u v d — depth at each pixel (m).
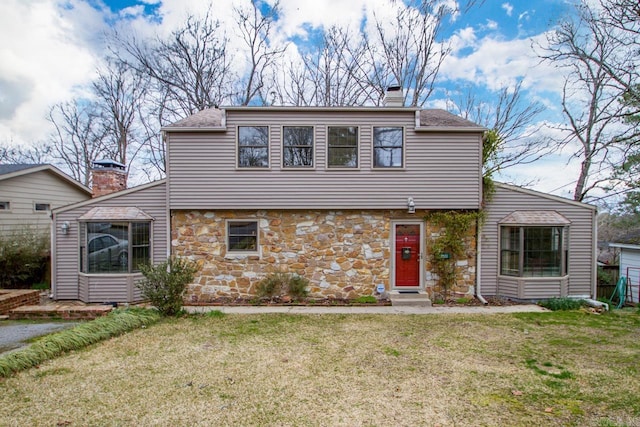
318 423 3.55
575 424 3.56
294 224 9.54
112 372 4.74
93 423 3.51
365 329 6.90
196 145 9.22
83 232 9.34
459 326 7.15
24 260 10.66
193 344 5.92
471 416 3.70
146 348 5.70
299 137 9.38
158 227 9.57
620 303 10.10
